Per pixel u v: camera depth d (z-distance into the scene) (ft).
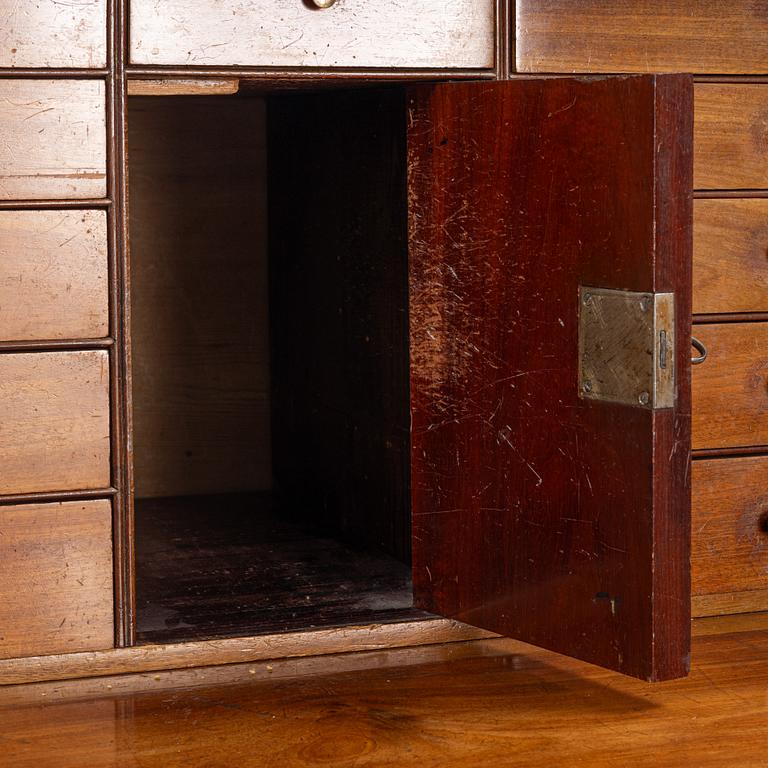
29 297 5.00
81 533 5.17
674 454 4.52
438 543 5.52
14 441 5.05
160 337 8.04
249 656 5.41
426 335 5.49
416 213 5.49
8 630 5.15
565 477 4.87
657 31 5.57
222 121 7.98
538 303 4.92
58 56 4.94
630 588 4.63
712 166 5.75
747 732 4.79
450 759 4.54
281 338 7.87
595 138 4.60
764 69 5.76
